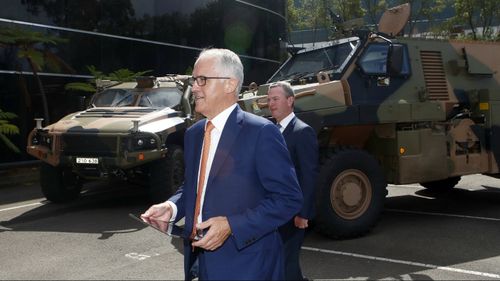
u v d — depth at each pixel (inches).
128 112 356.5
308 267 214.4
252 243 97.9
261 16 880.9
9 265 221.0
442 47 310.2
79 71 595.8
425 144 287.4
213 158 100.9
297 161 157.8
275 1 916.6
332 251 237.6
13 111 540.7
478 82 323.9
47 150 339.0
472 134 308.3
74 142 330.6
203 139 105.3
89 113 366.0
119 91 394.9
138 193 410.3
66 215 327.0
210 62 101.6
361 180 258.5
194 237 101.9
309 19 1312.7
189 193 104.3
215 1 783.7
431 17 1201.4
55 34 573.6
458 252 235.1
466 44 321.1
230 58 102.6
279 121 163.5
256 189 100.0
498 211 329.1
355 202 254.5
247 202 99.0
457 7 1118.4
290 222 151.8
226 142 100.2
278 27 927.0
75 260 227.1
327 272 207.6
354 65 270.7
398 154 278.7
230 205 98.5
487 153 313.7
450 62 310.2
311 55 308.2
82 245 252.2
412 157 282.5
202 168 103.0
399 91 284.4
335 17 312.0
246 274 97.6
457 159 300.8
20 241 262.1
